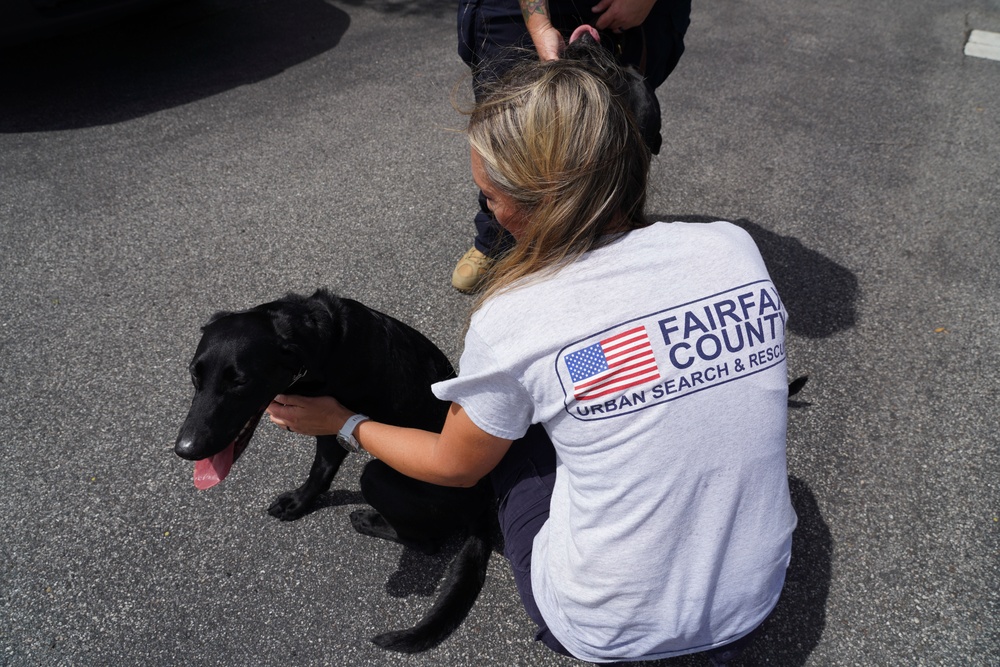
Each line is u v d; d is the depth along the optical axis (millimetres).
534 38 2109
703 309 1171
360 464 2410
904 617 1973
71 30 4215
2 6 3898
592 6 2244
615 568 1269
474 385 1284
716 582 1277
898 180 3789
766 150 4023
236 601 2029
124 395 2600
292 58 4887
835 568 2086
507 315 1206
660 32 2410
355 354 1997
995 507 2246
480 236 2918
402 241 3332
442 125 4164
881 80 4801
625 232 1269
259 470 2361
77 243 3275
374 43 5105
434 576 2107
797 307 2988
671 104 4441
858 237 3383
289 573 2100
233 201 3555
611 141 1183
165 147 3949
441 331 2893
